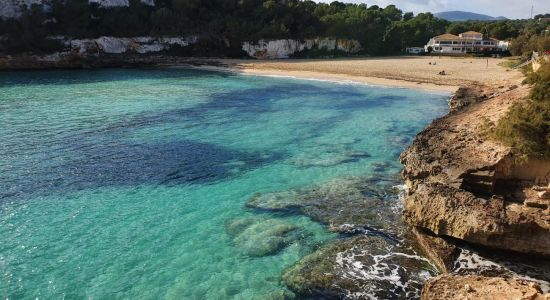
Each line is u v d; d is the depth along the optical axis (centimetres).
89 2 9800
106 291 1512
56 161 2788
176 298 1480
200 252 1772
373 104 4966
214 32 10912
